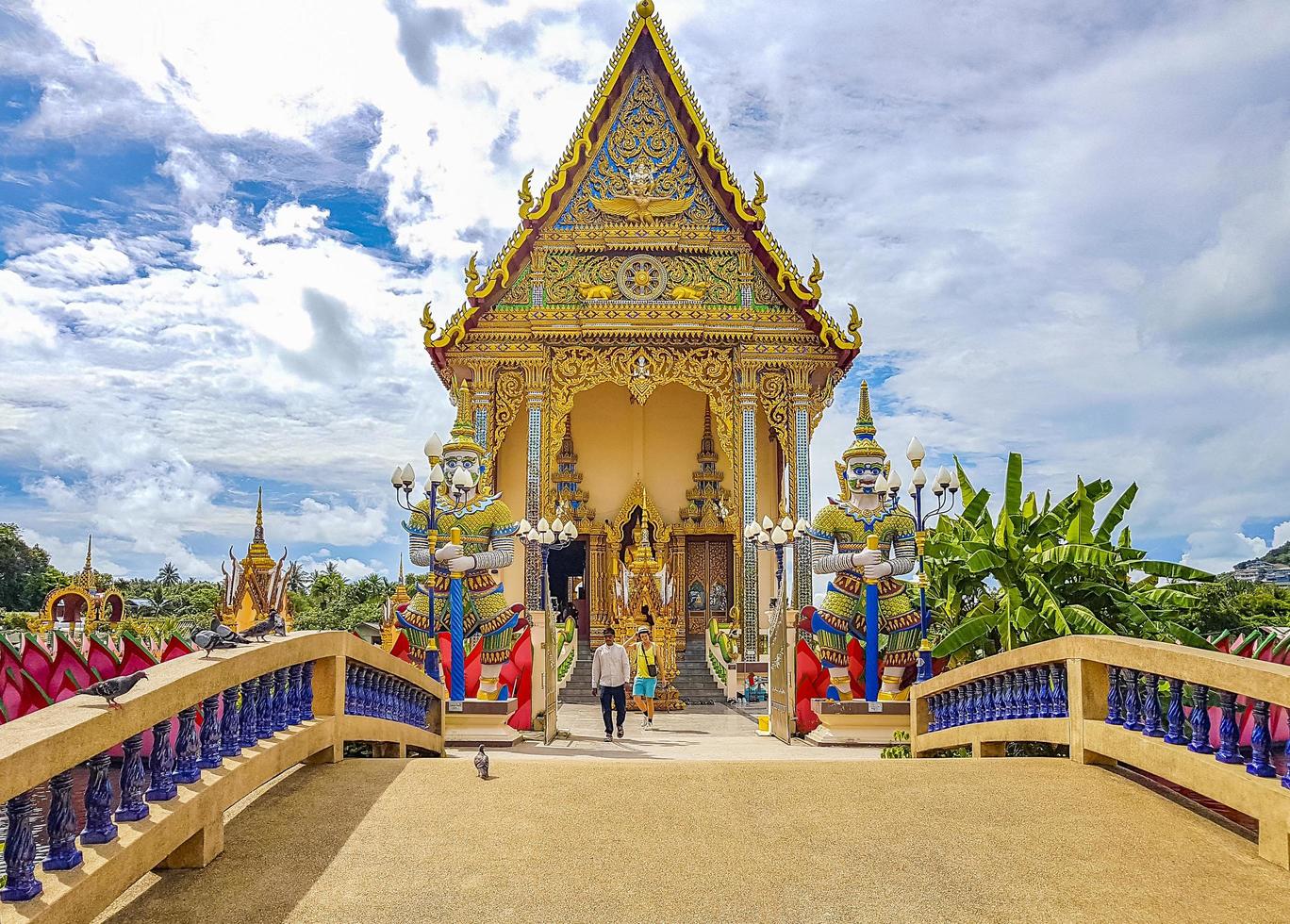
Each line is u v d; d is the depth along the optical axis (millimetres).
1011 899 5348
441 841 6160
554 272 27516
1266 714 5980
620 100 28344
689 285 27625
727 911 5223
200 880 5477
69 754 4332
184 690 5484
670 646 24750
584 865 5812
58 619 28188
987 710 9727
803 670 17312
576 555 31641
